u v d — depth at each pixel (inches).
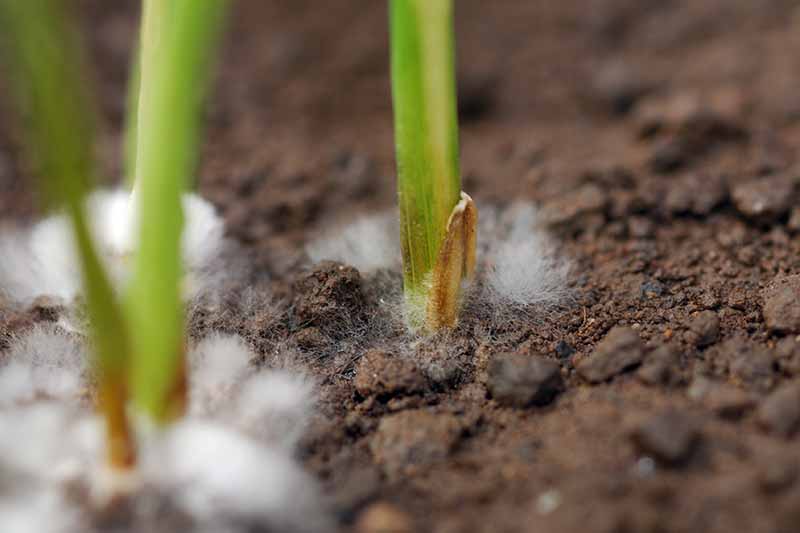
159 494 5.5
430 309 6.2
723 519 5.4
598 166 7.4
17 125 8.1
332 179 7.6
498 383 6.0
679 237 6.8
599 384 6.0
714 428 5.7
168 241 5.4
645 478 5.5
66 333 6.2
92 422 5.7
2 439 5.7
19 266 6.7
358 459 5.8
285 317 6.4
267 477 5.6
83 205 5.2
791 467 5.5
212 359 6.0
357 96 8.7
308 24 9.7
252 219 7.2
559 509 5.5
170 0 5.3
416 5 5.8
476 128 8.4
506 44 9.5
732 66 8.5
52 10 5.1
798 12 9.2
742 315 6.3
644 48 9.3
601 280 6.6
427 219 6.1
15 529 5.4
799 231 6.7
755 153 7.4
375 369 6.1
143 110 5.6
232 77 8.8
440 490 5.6
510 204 7.2
